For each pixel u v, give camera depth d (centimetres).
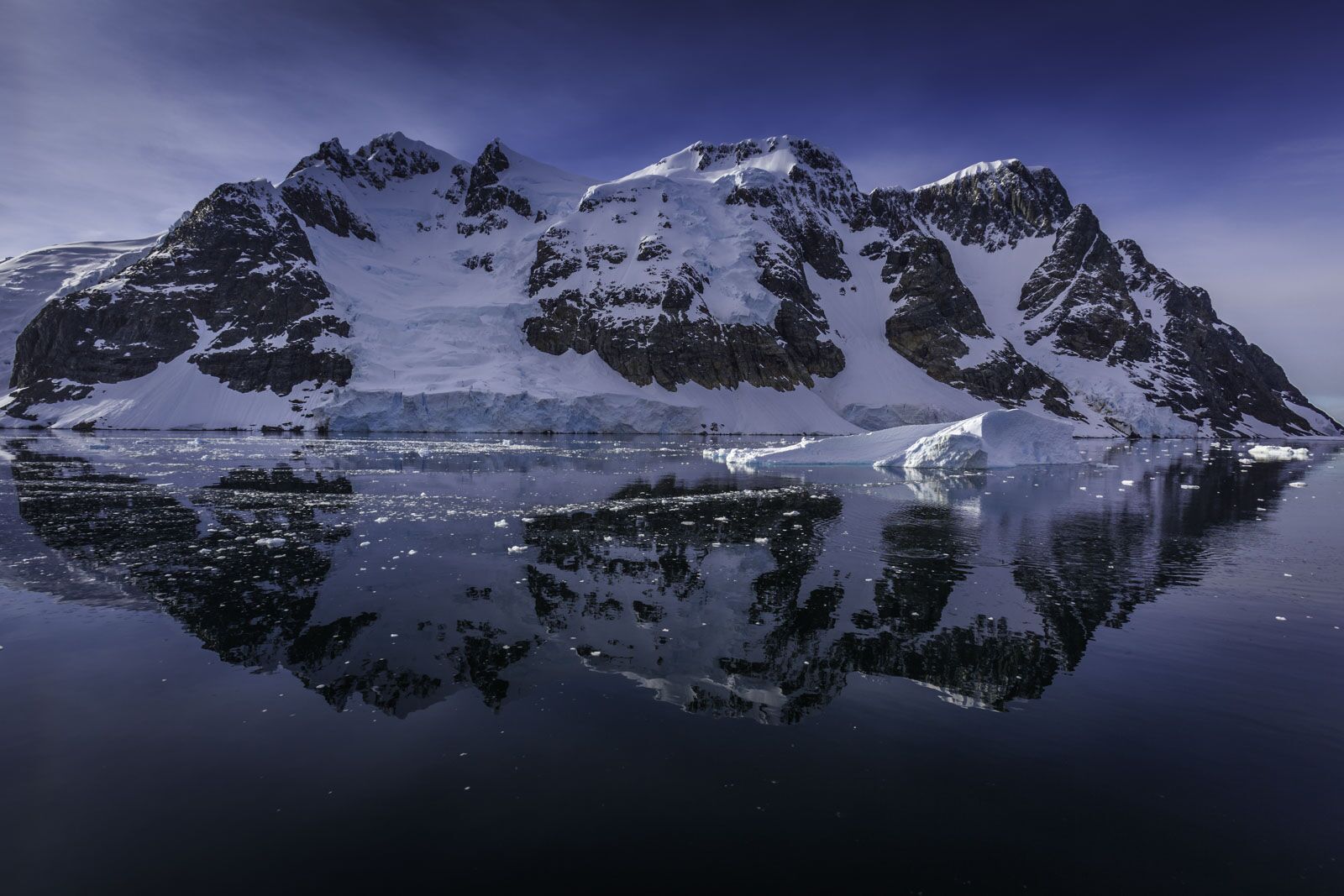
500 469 3831
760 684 848
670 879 486
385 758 659
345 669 887
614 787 610
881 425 12175
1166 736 714
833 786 613
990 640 1020
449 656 938
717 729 725
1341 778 632
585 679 863
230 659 919
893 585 1341
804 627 1076
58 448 4956
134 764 644
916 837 539
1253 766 655
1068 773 640
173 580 1315
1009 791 607
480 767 644
